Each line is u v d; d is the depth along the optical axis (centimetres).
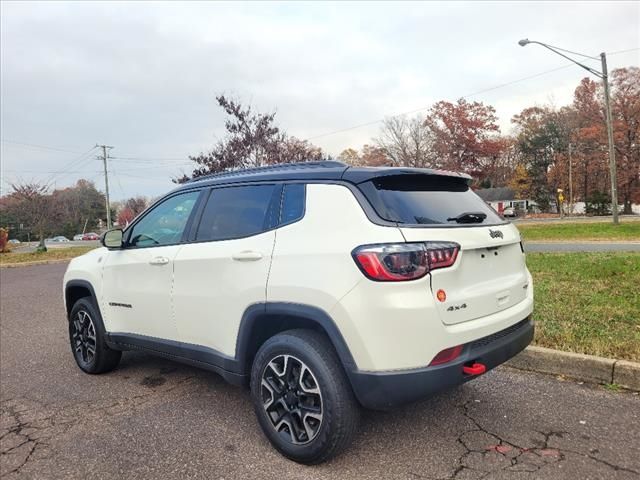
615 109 5447
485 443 308
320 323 277
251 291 312
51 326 717
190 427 352
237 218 348
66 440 342
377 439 318
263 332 330
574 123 6344
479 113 4772
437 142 4803
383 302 258
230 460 303
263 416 311
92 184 8694
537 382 403
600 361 393
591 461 281
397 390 259
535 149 7006
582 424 327
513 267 335
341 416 276
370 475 278
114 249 438
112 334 444
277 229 315
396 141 4778
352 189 291
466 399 375
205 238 364
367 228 273
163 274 383
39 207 2836
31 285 1212
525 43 1920
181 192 407
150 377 466
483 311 291
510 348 304
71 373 490
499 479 268
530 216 5984
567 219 4419
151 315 397
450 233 281
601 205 5884
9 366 526
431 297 261
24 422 377
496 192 7100
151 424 360
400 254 259
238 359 327
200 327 354
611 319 512
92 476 293
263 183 342
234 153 1566
